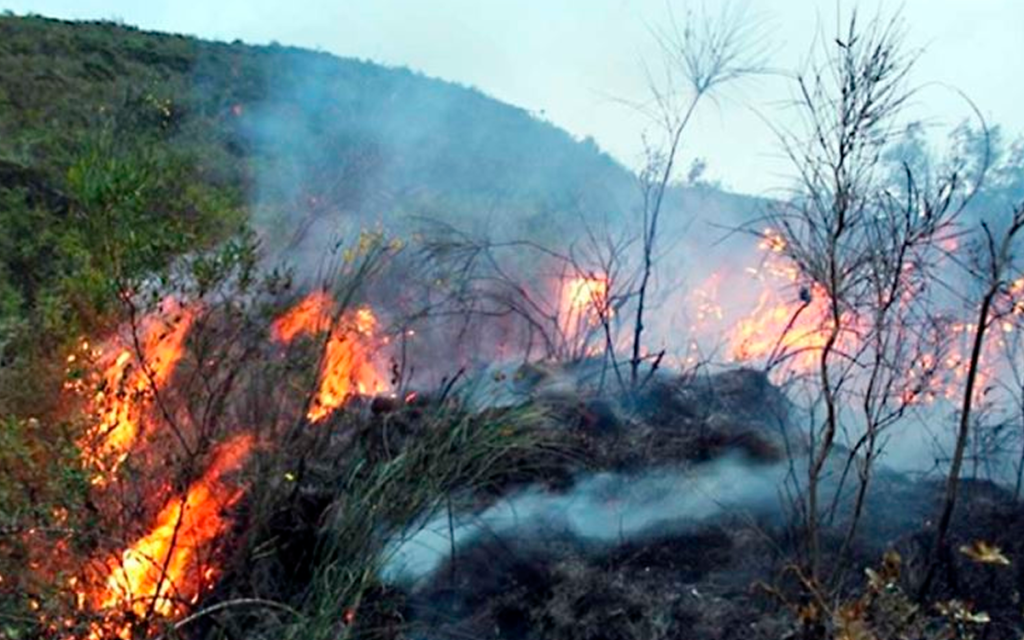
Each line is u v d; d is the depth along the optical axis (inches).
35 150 344.5
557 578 114.9
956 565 111.1
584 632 107.7
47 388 123.4
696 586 114.4
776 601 108.0
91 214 117.3
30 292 214.7
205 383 120.7
